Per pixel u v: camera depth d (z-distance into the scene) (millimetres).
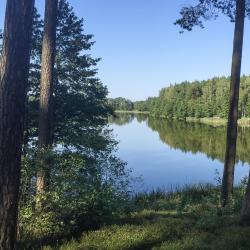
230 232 7766
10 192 5777
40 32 19281
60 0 20203
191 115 130000
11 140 5719
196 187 16891
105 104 21250
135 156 37094
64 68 19859
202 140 54219
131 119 131875
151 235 7875
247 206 8539
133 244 7312
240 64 12977
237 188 16000
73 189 8188
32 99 19156
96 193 8508
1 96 5684
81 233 8250
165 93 167875
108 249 7078
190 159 35188
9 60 5660
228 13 13375
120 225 8797
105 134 18375
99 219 8719
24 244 7336
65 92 19656
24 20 5715
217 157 36500
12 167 5766
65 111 19234
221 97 120188
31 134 18125
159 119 132875
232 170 13008
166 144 48938
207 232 7938
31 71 19109
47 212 7969
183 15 13844
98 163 9547
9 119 5684
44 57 10797
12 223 5852
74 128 19062
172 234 8023
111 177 9648
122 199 9664
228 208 10750
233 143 13055
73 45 20109
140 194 15555
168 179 25250
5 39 5688
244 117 110062
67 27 20109
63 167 8188
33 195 8000
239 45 12844
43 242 7637
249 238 7230
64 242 7535
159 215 10602
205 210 11078
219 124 97750
